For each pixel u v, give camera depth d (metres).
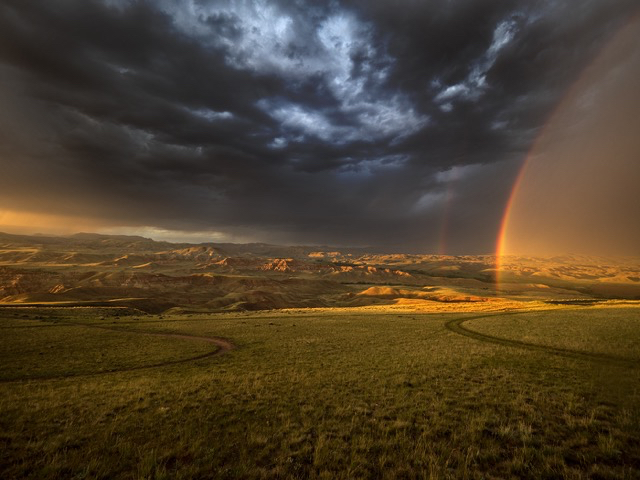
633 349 28.05
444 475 9.69
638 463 10.23
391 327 50.25
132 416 15.05
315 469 10.23
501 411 15.09
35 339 40.19
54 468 10.14
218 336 44.50
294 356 30.33
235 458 11.01
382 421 14.14
